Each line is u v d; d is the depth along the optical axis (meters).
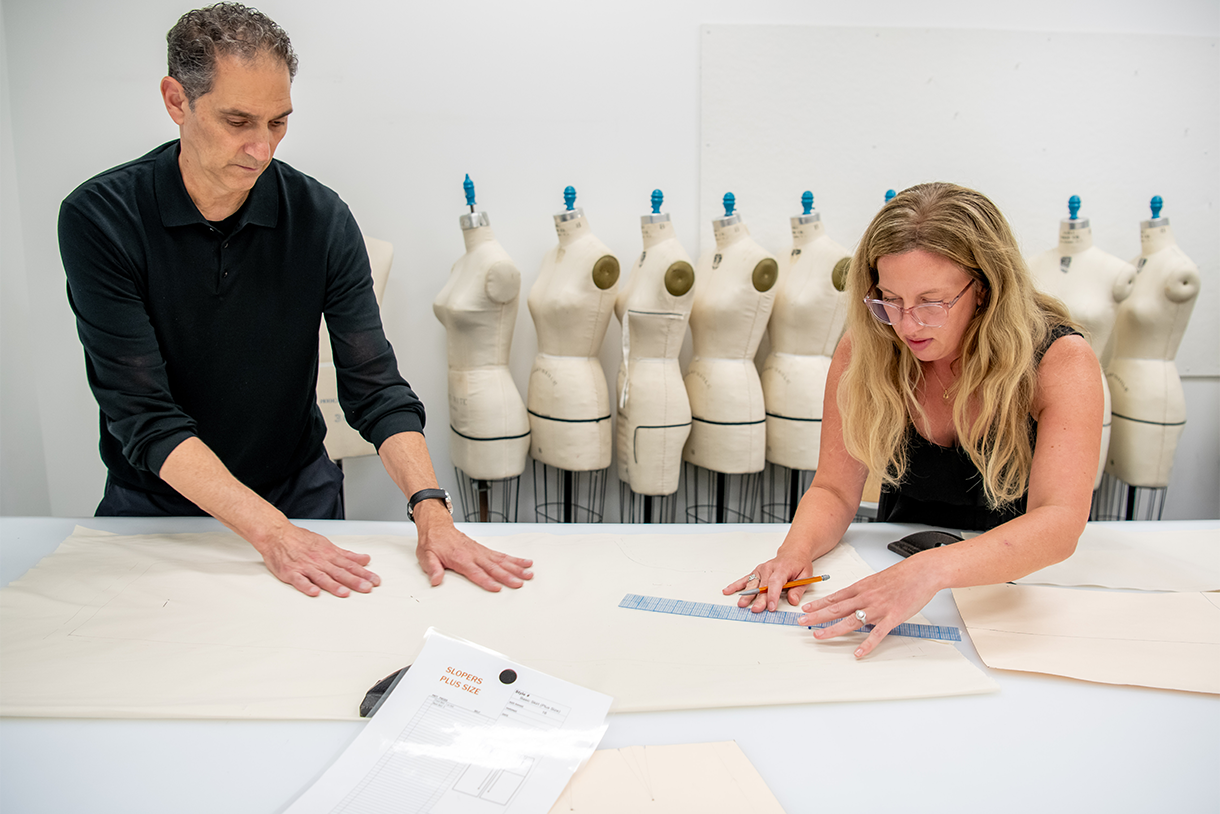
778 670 0.85
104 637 0.90
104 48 2.11
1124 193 2.36
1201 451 2.54
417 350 2.34
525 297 2.33
